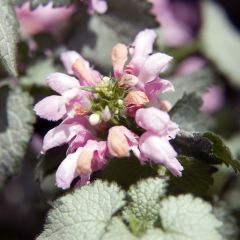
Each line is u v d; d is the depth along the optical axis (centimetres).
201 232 14
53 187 17
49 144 15
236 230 18
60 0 17
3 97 18
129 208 14
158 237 14
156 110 14
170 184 16
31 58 20
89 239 14
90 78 15
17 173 17
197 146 15
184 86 21
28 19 22
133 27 19
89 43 19
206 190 16
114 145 14
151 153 14
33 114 18
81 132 15
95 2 18
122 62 15
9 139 18
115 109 15
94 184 15
